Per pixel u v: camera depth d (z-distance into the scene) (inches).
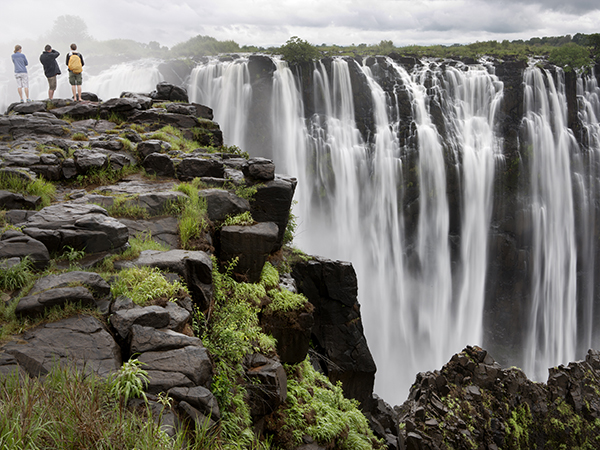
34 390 149.9
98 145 511.5
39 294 212.4
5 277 229.9
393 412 725.3
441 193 1815.9
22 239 259.8
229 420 229.6
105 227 283.9
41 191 374.0
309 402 350.3
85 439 137.9
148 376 180.1
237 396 252.4
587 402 935.0
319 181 1737.2
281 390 296.7
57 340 191.0
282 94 1673.2
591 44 2209.6
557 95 1898.4
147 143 513.0
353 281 613.6
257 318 351.3
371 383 648.4
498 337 1926.7
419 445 725.9
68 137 573.0
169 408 168.6
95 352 187.6
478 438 794.8
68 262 267.9
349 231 1753.2
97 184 447.8
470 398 856.3
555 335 1964.8
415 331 1843.0
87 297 215.3
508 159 1843.0
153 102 771.4
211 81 1643.7
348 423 355.9
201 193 399.9
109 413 154.3
